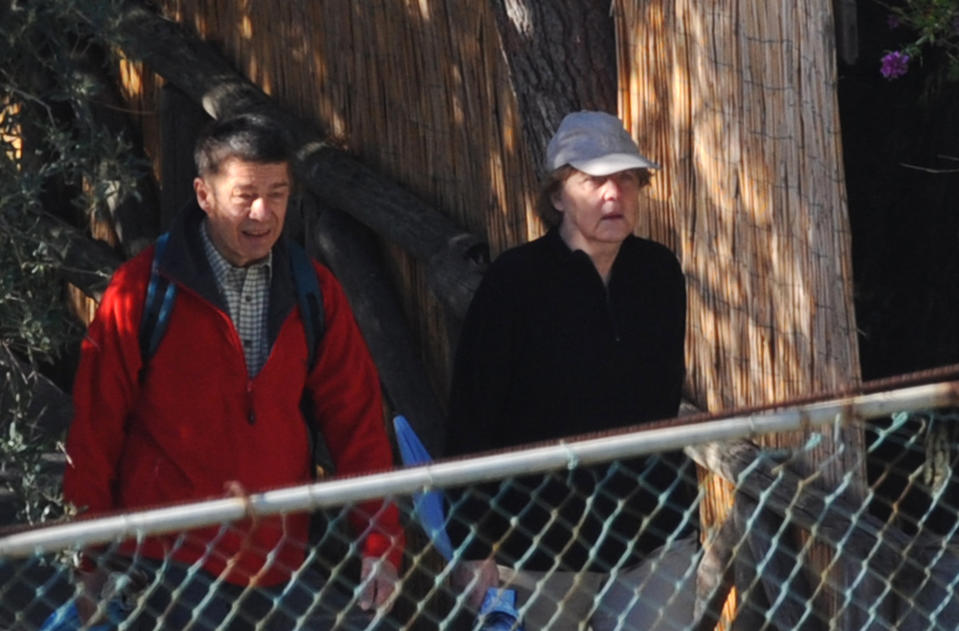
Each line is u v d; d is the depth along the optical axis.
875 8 21.95
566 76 17.77
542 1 17.62
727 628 16.61
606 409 14.48
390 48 22.70
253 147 13.60
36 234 15.45
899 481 19.50
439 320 22.70
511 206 20.52
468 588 12.55
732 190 16.86
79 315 28.22
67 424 23.66
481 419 14.40
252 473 13.98
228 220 13.73
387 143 23.16
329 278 14.74
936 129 22.42
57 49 15.57
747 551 16.86
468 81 21.30
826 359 16.28
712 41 16.78
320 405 14.81
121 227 27.50
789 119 16.20
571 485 12.74
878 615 15.35
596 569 14.72
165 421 13.87
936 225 22.64
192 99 26.52
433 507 14.45
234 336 13.89
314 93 24.50
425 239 21.66
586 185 14.41
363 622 16.34
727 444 16.94
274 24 25.06
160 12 27.52
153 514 9.69
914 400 10.65
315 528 15.19
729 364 17.22
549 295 14.31
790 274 16.44
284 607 13.97
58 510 15.32
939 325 22.70
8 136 15.95
